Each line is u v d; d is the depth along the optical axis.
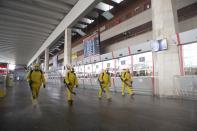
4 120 5.35
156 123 4.82
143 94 13.71
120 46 23.44
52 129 4.39
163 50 11.45
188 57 11.86
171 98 10.83
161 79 11.51
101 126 4.61
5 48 43.78
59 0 20.83
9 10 22.42
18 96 12.80
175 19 11.70
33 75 8.60
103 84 10.93
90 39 24.44
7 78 26.05
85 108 7.48
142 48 15.16
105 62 20.72
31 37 34.25
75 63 27.33
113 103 8.92
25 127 4.58
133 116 5.74
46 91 18.23
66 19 24.59
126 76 13.08
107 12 24.23
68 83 9.26
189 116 5.66
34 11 23.19
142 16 19.62
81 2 20.09
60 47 46.34
